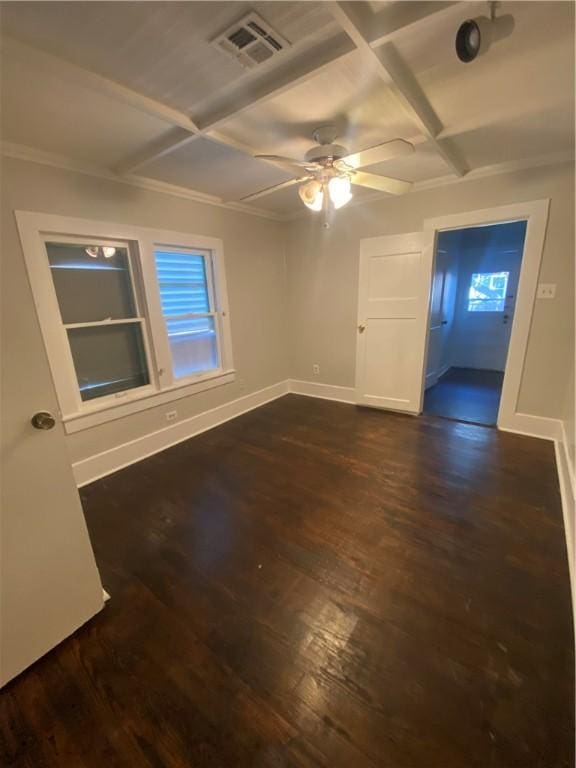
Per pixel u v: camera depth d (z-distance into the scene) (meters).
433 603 1.53
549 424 3.03
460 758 1.02
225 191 3.12
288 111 1.82
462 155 2.58
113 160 2.36
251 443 3.21
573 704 1.13
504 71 1.55
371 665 1.28
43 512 1.33
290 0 1.12
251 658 1.33
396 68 1.49
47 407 1.31
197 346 3.51
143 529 2.10
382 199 3.47
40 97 1.61
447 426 3.41
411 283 3.47
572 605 1.48
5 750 1.09
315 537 1.97
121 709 1.18
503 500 2.22
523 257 2.87
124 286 2.85
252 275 3.93
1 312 1.17
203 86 1.56
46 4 1.10
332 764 1.02
